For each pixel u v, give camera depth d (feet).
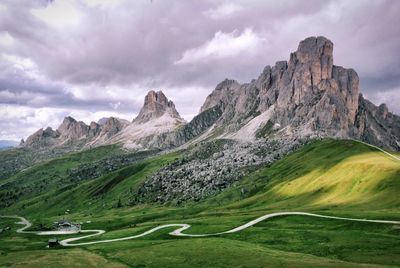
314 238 449.06
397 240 402.72
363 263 342.03
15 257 465.88
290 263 343.67
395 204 580.71
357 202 638.53
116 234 625.00
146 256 415.85
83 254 460.55
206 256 391.04
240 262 361.71
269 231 512.63
